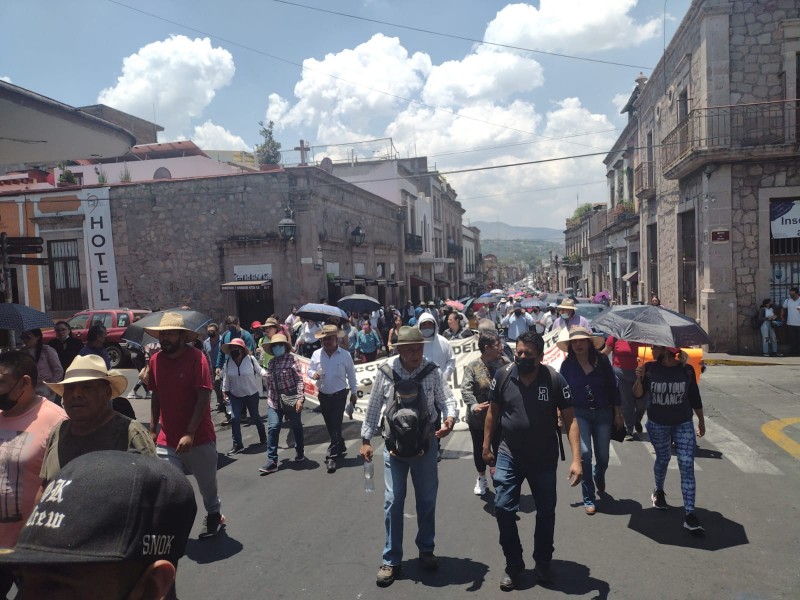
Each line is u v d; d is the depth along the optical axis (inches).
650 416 212.2
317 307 515.8
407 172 1540.4
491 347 232.4
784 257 625.3
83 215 846.5
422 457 175.5
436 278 1863.9
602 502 225.5
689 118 655.1
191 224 822.5
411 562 180.7
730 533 193.3
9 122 233.6
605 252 1439.5
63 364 348.2
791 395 418.0
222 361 410.6
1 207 866.1
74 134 252.5
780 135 611.5
